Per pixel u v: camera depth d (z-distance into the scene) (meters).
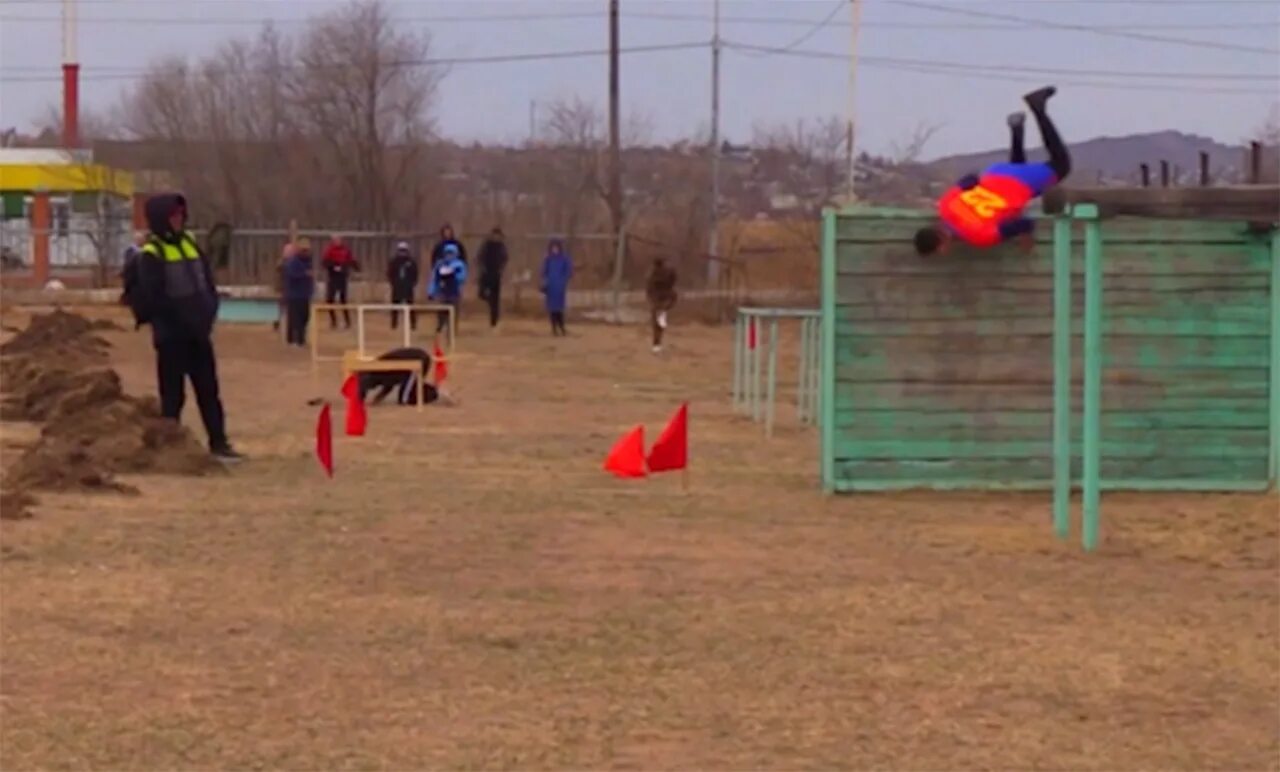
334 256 85.50
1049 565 26.25
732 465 37.62
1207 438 34.19
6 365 57.53
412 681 19.23
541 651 20.56
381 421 46.00
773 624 22.02
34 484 31.42
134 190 131.12
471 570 25.25
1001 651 20.75
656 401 53.59
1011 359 33.53
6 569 24.88
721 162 132.12
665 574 25.11
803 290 106.69
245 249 108.12
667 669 19.80
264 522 28.91
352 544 27.03
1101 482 33.94
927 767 16.39
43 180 131.00
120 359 65.19
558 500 31.91
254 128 129.00
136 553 26.11
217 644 20.78
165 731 17.30
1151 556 27.09
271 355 70.69
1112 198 26.64
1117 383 34.00
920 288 33.34
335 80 127.06
